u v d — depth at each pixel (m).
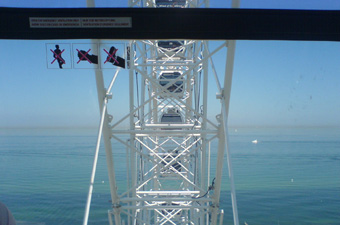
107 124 6.78
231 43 5.59
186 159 12.35
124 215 19.88
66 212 26.84
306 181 31.86
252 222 24.31
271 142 49.88
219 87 6.64
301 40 4.11
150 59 11.38
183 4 10.19
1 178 38.09
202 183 9.22
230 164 5.60
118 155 50.97
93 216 25.97
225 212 27.00
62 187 34.25
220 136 7.20
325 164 35.75
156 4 10.13
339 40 4.08
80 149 57.56
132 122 8.45
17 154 50.78
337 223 22.23
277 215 24.30
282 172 35.94
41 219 24.75
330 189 28.94
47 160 47.50
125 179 35.38
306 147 41.25
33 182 35.84
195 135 9.18
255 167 39.62
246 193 30.80
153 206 8.80
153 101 14.35
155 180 12.97
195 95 10.79
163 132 7.15
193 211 11.63
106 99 6.27
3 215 2.68
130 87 8.39
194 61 10.41
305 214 23.75
